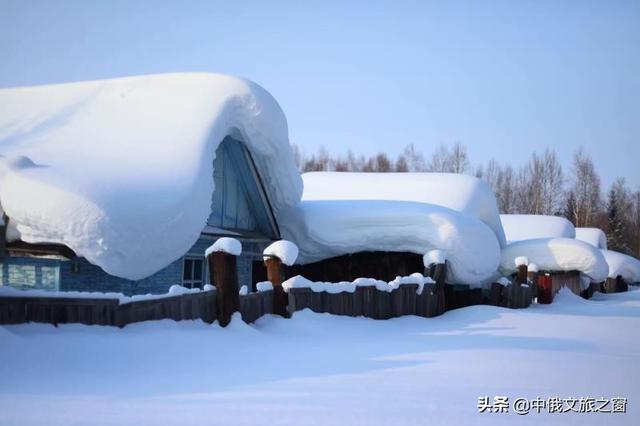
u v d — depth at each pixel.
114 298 8.52
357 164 76.81
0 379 6.33
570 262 25.64
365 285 14.83
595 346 12.06
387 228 18.91
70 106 16.52
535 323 16.03
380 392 6.65
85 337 7.80
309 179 27.69
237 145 17.17
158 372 7.32
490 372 8.33
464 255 18.56
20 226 11.08
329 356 9.16
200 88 15.73
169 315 9.57
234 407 5.63
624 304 24.58
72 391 6.03
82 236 10.67
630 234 71.44
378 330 13.26
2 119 16.72
